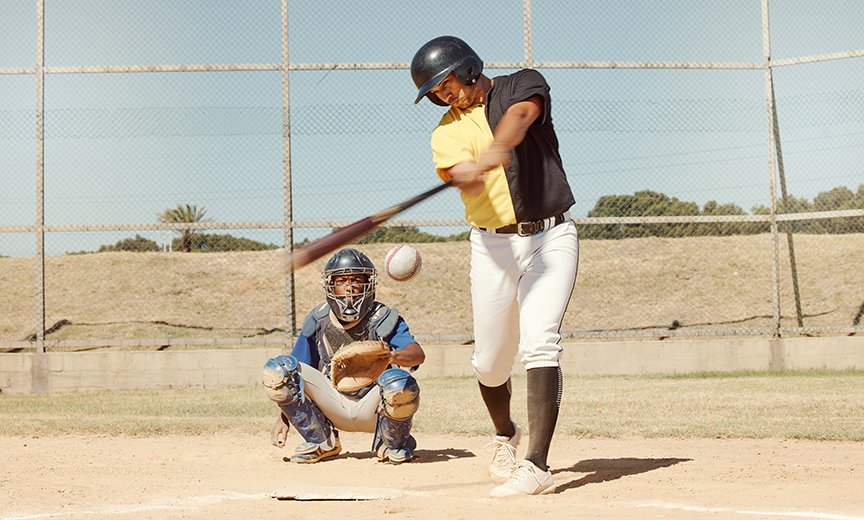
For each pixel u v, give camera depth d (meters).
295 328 12.03
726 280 14.16
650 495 4.02
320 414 5.38
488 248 4.26
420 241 15.02
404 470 5.05
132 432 7.05
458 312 13.64
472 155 4.13
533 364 4.13
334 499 4.05
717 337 12.87
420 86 4.22
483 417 7.65
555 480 4.53
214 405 9.11
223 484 4.55
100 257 14.76
